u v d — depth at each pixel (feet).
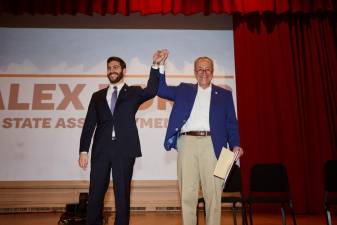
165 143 7.50
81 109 16.12
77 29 17.20
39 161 15.44
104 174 7.36
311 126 15.38
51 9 15.07
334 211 14.34
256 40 16.33
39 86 16.31
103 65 16.79
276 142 15.12
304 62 16.24
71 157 15.58
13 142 15.56
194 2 15.05
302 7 15.65
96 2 14.96
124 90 7.97
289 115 15.31
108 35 17.19
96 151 7.50
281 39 16.31
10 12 14.79
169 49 17.04
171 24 17.38
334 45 16.26
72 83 16.46
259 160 14.96
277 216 13.52
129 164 7.42
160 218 13.28
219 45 17.17
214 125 7.29
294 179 14.64
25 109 15.96
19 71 16.47
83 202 11.71
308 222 11.71
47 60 16.69
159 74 7.95
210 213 6.98
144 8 14.89
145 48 17.07
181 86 7.91
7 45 16.79
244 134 15.28
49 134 15.74
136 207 15.31
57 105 16.08
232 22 17.42
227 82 16.67
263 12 15.55
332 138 15.31
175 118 7.46
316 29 16.34
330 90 15.75
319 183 14.67
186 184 7.14
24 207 15.08
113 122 7.57
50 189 15.30
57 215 14.15
